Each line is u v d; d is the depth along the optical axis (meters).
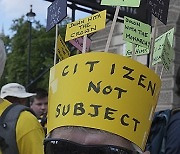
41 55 25.97
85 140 1.61
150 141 2.51
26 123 2.14
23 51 26.97
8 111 2.16
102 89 1.63
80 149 1.61
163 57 2.24
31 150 2.11
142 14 4.92
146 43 1.98
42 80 23.05
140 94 1.65
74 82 1.67
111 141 1.60
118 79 1.63
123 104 1.62
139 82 1.65
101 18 1.85
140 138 1.64
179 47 7.39
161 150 2.46
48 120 1.78
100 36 8.72
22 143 2.11
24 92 4.34
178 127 2.43
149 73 1.67
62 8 2.28
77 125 1.62
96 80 1.64
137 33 1.95
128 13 4.92
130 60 1.65
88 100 1.63
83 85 1.65
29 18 13.80
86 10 5.18
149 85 1.68
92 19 1.90
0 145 2.10
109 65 1.64
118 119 1.61
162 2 2.06
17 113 2.15
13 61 26.28
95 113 1.61
